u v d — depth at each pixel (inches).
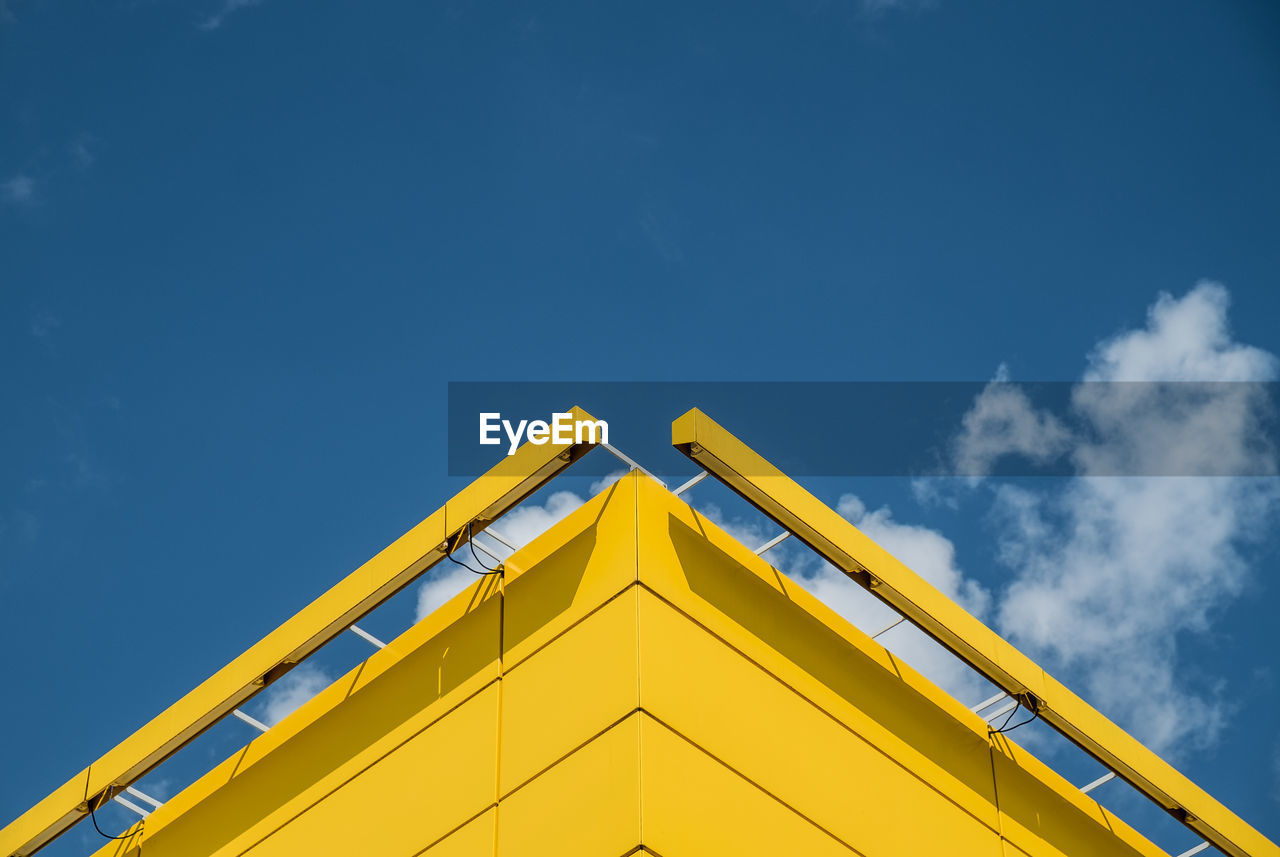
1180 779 637.9
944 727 583.8
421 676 558.9
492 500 519.2
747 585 534.0
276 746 601.3
